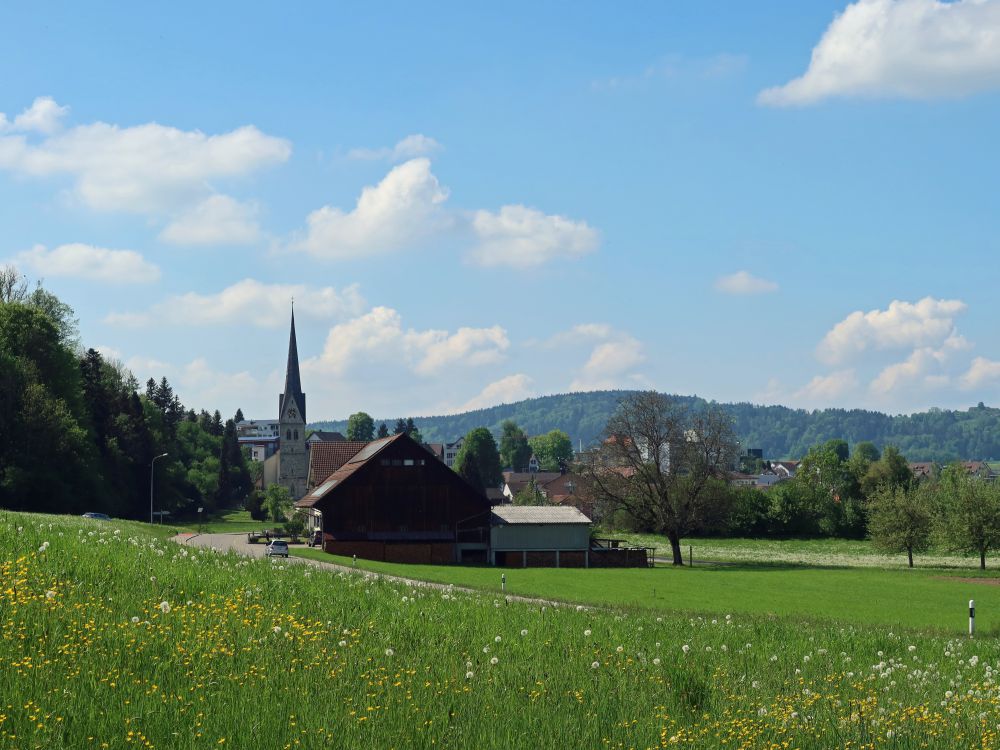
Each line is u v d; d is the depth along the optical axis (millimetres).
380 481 81438
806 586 58469
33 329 91938
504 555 81750
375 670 13617
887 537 85938
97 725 10086
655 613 36844
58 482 86688
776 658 19500
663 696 14211
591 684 14555
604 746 11148
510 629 20125
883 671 18438
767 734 12227
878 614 41469
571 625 22281
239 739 10141
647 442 84938
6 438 85125
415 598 24875
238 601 17469
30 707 10289
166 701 11023
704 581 61250
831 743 12023
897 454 154500
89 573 18375
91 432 99688
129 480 114938
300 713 11141
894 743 11992
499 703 12609
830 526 126250
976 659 20406
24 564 17359
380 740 10609
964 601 49250
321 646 15000
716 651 20125
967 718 13852
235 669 12883
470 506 82438
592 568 76125
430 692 12891
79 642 12891
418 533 81500
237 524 135750
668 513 83188
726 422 85812
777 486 131375
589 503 86125
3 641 12484
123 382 148000
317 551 77000
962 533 79000
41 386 88250
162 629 14195
